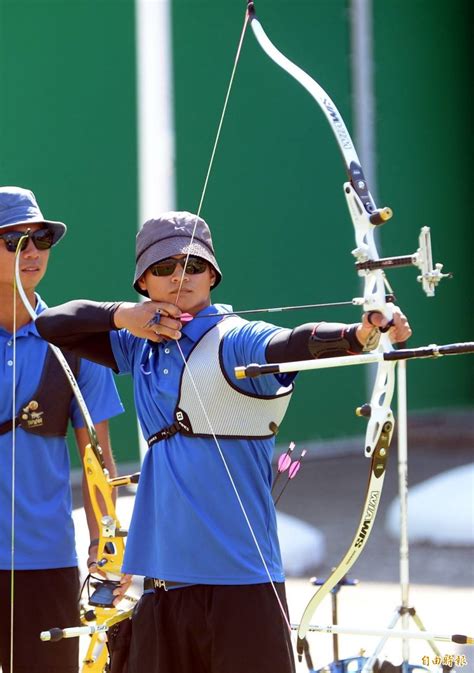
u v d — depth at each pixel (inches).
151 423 459.2
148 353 470.6
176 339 445.1
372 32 1718.8
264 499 447.8
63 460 543.5
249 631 430.9
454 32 1844.2
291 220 1637.6
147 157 1486.2
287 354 409.7
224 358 435.5
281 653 434.3
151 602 447.5
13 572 522.6
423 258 380.2
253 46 1589.6
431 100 1815.9
